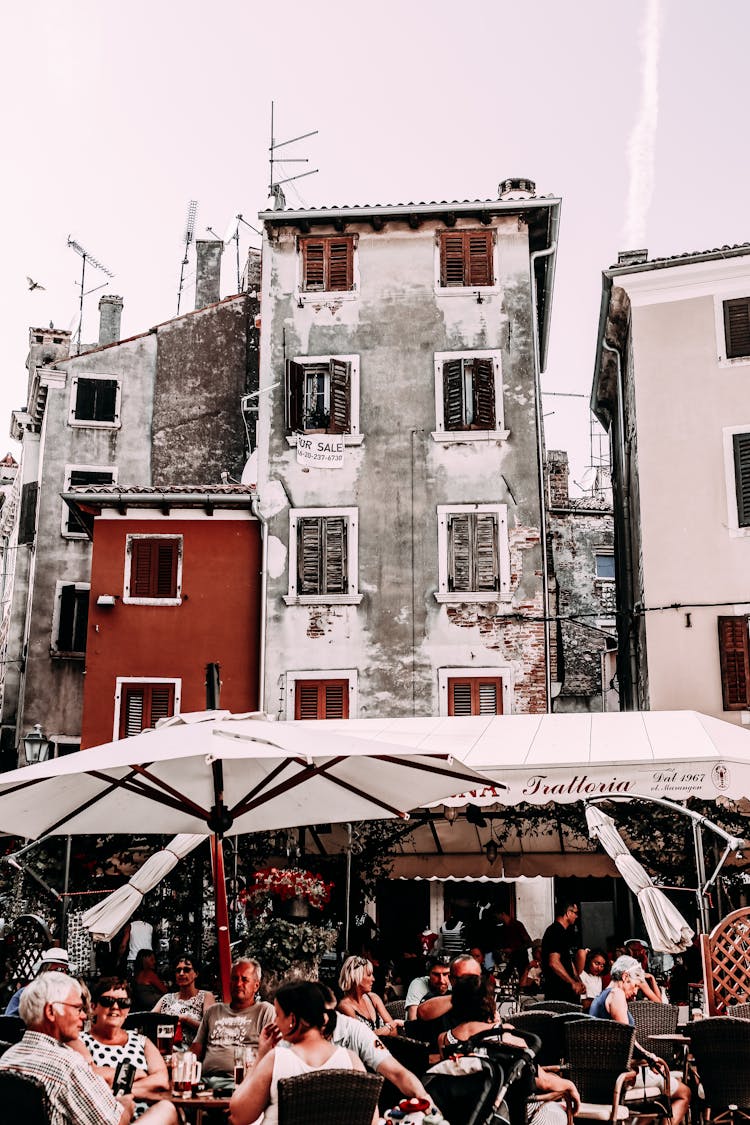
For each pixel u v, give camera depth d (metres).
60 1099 5.84
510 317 26.08
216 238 36.78
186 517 25.83
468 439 25.48
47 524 31.55
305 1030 6.25
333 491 25.50
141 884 12.70
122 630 25.34
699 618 23.03
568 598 33.28
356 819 10.30
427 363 26.02
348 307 26.50
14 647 32.53
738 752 13.03
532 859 16.98
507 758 13.35
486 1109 6.59
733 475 23.44
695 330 24.25
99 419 32.31
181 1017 10.16
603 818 13.04
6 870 17.66
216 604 25.42
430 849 17.05
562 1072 9.34
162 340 32.94
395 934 22.75
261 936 13.27
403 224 26.77
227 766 9.40
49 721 30.36
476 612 24.62
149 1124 6.70
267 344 26.50
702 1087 9.04
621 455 27.33
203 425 32.50
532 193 27.84
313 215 26.39
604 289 25.70
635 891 12.20
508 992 14.39
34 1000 6.07
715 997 11.26
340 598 24.83
